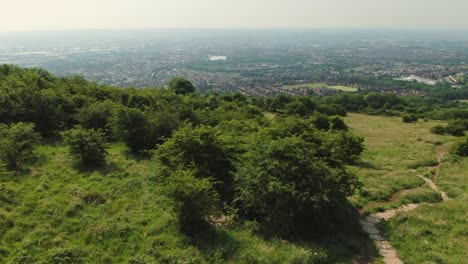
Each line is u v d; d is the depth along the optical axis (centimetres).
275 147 1400
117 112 2108
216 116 2775
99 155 1788
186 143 1555
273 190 1249
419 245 1275
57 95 2525
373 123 4831
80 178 1603
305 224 1326
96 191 1441
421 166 2469
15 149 1655
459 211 1565
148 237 1158
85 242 1120
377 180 2030
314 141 1867
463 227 1398
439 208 1603
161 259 1046
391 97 7481
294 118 2508
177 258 1051
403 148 3078
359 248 1245
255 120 2817
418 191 1856
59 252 1031
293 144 1425
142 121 2103
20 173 1584
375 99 7494
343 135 2492
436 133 3950
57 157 1847
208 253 1090
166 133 2122
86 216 1255
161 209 1350
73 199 1364
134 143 2075
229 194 1511
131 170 1755
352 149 2414
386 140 3469
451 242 1290
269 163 1362
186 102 3369
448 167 2395
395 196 1827
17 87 2416
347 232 1366
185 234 1193
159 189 1434
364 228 1427
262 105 5728
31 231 1148
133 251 1086
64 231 1167
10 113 2162
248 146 1614
